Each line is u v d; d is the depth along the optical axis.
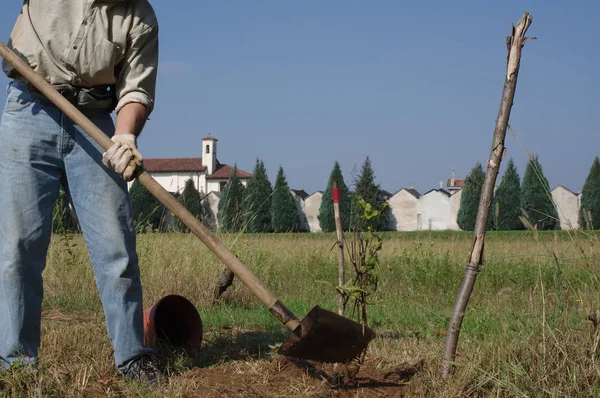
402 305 7.89
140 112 3.71
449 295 9.24
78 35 3.63
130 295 3.85
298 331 3.15
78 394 3.56
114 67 3.75
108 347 4.32
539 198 46.28
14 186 3.63
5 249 3.62
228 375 3.85
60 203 8.40
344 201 55.59
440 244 14.18
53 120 3.70
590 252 4.41
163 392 3.60
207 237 3.25
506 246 13.16
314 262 11.43
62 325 5.55
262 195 55.09
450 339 3.53
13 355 3.68
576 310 4.11
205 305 7.72
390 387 3.62
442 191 65.38
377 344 4.75
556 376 3.46
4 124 3.70
